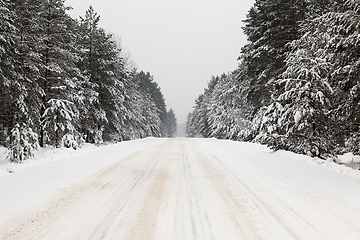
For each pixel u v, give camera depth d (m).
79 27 19.00
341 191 5.45
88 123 17.97
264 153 11.98
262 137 13.07
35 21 12.21
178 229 3.72
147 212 4.39
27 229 3.70
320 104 10.60
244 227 3.79
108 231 3.66
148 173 7.53
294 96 11.23
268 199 5.05
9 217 4.09
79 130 18.05
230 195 5.35
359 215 4.14
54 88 13.52
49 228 3.74
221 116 32.03
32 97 12.05
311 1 14.22
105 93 19.61
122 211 4.43
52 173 7.43
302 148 10.91
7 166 8.10
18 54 11.21
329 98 10.52
